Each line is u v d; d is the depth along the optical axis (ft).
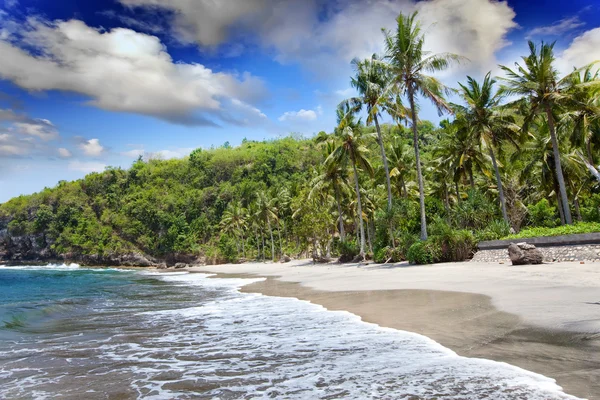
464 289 46.39
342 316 37.73
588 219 127.95
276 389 18.31
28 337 34.45
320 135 148.36
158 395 18.33
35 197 399.24
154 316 44.55
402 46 95.09
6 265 370.73
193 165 420.77
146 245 344.90
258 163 391.65
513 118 110.63
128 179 411.54
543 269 55.88
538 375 17.66
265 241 293.84
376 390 17.30
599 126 98.78
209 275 151.33
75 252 354.54
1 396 18.92
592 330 22.89
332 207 188.24
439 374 18.84
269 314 42.04
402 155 143.74
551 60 87.56
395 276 71.26
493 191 157.89
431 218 121.08
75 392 19.22
